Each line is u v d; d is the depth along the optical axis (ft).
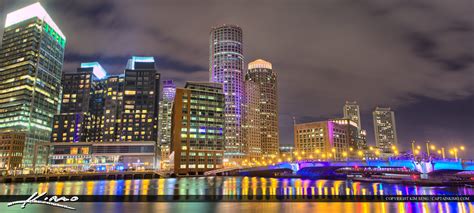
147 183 422.82
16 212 172.04
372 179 498.69
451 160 415.64
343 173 647.15
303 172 595.06
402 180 433.48
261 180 501.15
